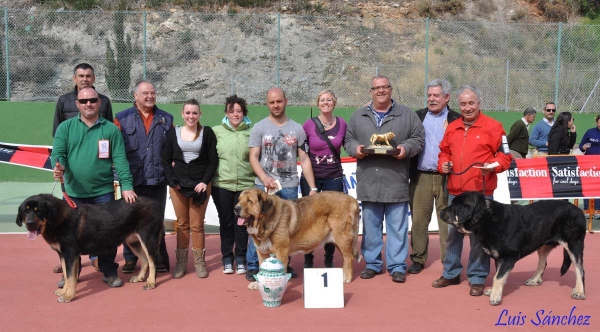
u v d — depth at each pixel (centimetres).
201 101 1936
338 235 696
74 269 630
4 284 695
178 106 1830
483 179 639
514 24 2047
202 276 734
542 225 623
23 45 1927
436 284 686
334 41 2108
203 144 724
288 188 722
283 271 604
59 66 1945
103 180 700
